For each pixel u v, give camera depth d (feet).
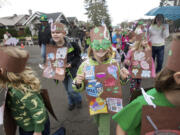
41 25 18.74
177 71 2.96
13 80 4.77
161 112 3.26
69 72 9.52
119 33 21.79
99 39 6.34
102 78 6.42
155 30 15.24
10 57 4.56
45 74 9.93
